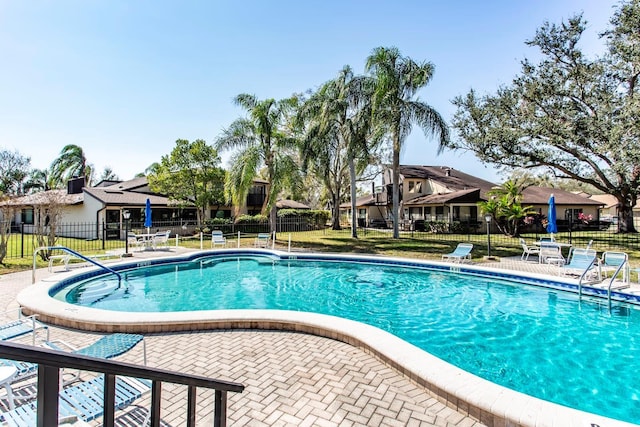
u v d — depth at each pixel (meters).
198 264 14.07
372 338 4.83
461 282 10.88
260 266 13.73
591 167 20.48
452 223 25.42
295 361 4.46
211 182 23.62
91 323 5.56
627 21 15.36
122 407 2.70
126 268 11.99
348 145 20.03
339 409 3.38
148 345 4.97
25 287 8.40
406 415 3.29
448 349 5.93
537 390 4.58
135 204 22.48
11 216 12.57
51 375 0.90
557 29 18.16
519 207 20.64
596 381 4.79
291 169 19.31
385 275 12.02
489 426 3.15
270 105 19.92
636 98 13.55
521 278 10.12
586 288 8.67
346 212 42.31
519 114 18.97
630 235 21.69
